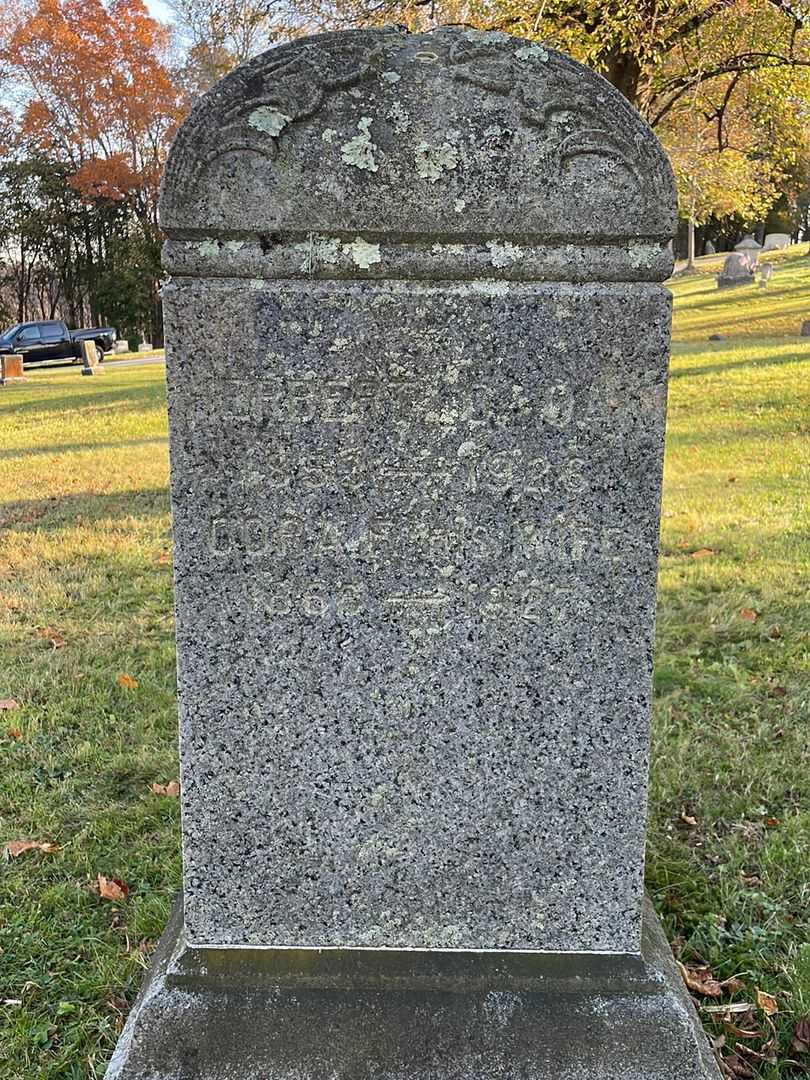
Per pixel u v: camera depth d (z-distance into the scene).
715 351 16.61
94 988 2.80
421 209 2.08
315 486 2.20
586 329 2.13
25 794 3.83
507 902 2.41
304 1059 2.31
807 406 11.30
